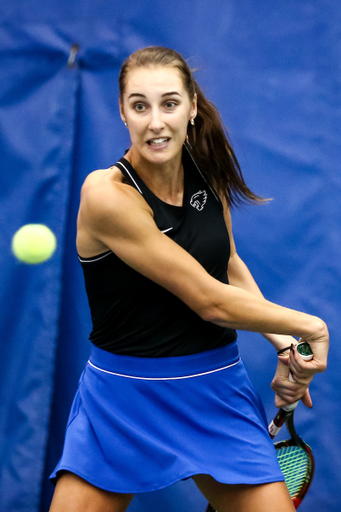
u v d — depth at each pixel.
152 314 5.66
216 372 5.96
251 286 7.24
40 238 9.39
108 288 5.62
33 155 9.48
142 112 5.40
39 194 9.45
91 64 9.66
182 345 5.81
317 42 9.53
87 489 5.46
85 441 5.68
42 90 9.59
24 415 9.28
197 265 5.41
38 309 9.34
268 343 9.55
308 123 9.55
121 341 5.80
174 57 5.50
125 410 5.76
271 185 9.60
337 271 9.42
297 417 9.40
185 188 5.93
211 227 5.91
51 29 9.66
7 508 9.23
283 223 9.55
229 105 9.63
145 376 5.77
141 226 5.25
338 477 9.23
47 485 9.59
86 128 9.66
